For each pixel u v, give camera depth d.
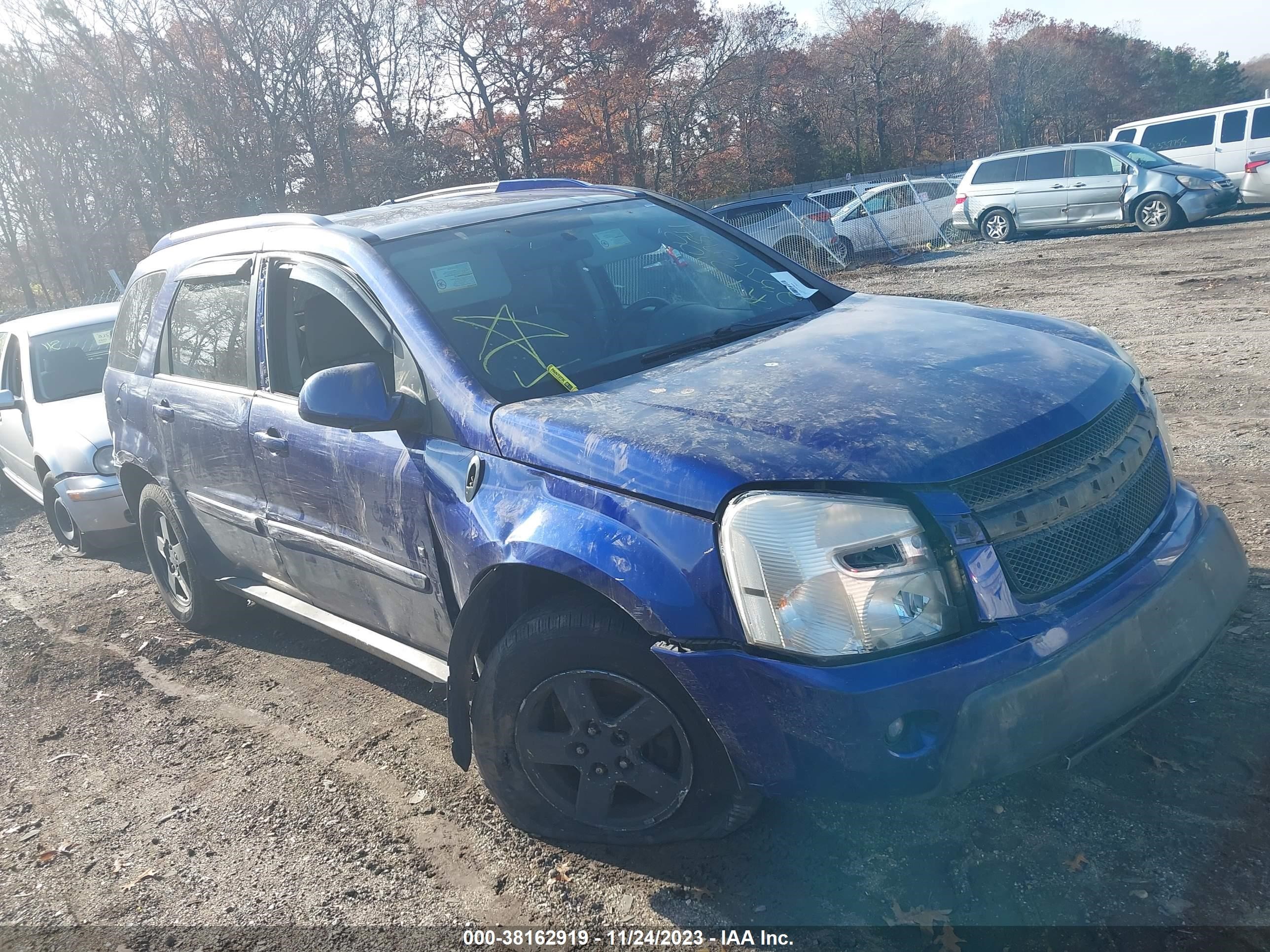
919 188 22.03
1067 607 2.54
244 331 4.35
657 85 54.34
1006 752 2.42
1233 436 6.10
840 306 3.93
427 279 3.63
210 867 3.47
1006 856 2.84
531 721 3.09
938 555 2.46
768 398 2.88
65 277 43.94
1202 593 2.76
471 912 3.03
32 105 34.16
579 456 2.87
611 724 2.93
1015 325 3.45
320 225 4.13
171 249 5.32
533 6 48.59
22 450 8.37
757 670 2.51
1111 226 20.19
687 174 58.16
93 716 4.85
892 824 3.06
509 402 3.21
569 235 4.04
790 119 64.38
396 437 3.46
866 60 69.94
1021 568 2.54
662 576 2.64
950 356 3.08
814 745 2.48
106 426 7.57
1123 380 3.08
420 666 3.64
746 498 2.54
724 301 3.94
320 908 3.17
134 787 4.11
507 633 3.10
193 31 35.53
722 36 57.00
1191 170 17.91
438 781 3.77
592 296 3.75
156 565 5.77
